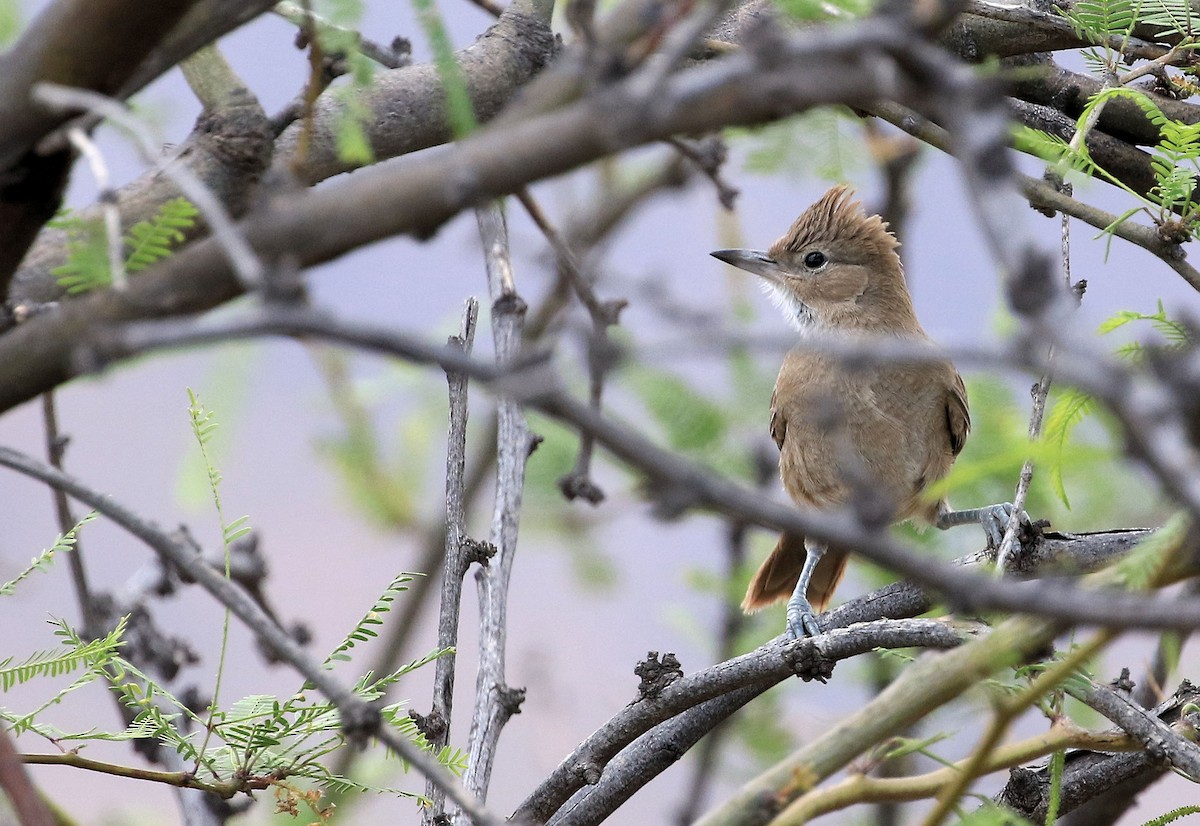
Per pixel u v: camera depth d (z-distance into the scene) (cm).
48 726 616
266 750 618
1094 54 869
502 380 322
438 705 677
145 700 621
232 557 937
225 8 436
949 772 529
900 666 1128
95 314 374
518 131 340
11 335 379
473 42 737
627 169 1287
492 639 691
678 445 749
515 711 678
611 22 357
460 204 344
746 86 316
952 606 351
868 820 1062
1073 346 297
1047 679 457
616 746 781
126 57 392
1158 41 891
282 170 378
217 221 330
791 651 738
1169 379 296
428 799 636
